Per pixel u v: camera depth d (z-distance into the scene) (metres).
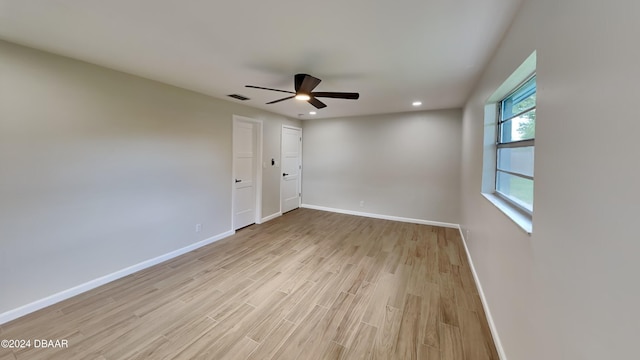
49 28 1.76
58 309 2.15
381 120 5.14
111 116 2.57
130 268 2.79
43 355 1.66
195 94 3.43
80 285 2.41
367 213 5.39
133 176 2.79
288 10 1.52
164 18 1.62
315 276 2.78
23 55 2.02
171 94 3.13
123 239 2.73
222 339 1.83
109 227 2.61
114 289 2.48
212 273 2.83
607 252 0.70
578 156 0.86
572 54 0.91
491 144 2.42
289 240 3.93
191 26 1.72
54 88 2.19
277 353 1.70
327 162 5.79
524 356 1.29
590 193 0.79
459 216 4.57
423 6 1.45
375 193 5.29
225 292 2.45
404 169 4.98
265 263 3.11
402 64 2.34
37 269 2.15
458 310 2.18
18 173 2.03
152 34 1.84
